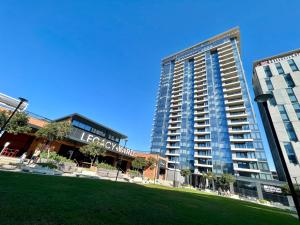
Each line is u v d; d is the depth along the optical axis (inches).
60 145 1237.7
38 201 231.6
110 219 211.2
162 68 4539.9
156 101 3991.1
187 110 3255.4
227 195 1721.2
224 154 2400.3
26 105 1007.6
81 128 1375.5
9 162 699.4
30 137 1291.8
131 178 1262.3
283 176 2158.0
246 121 2469.2
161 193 634.8
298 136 1781.5
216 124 2711.6
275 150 2500.0
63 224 170.6
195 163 2588.6
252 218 420.5
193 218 299.4
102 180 730.8
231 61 3235.7
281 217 553.0
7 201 208.8
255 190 1918.1
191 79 3654.0
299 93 1994.3
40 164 719.7
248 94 2640.3
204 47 3890.3
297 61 2237.9
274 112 2037.4
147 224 219.0
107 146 1546.5
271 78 2278.5
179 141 2974.9
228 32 3624.5
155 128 3481.8
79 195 318.3
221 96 2935.5
